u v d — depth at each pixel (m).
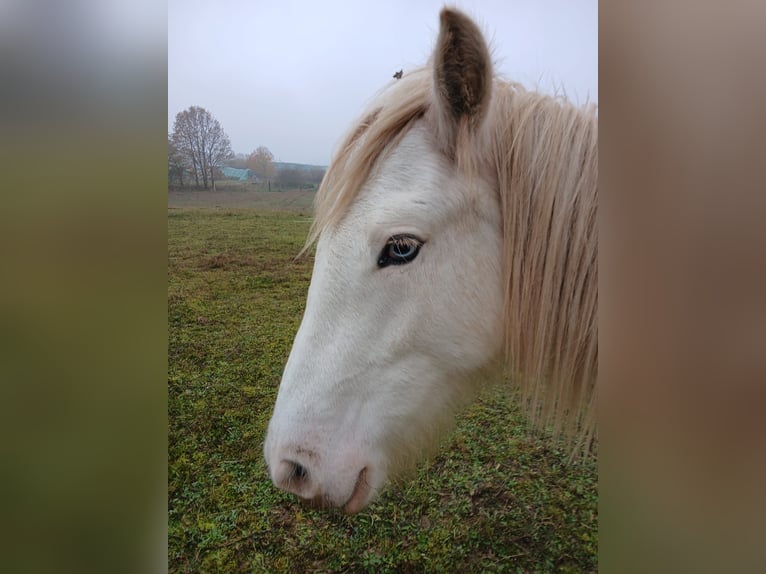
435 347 1.06
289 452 1.01
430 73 1.07
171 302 2.30
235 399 2.01
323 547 1.60
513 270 1.07
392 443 1.09
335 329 1.03
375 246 1.00
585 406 1.13
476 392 1.23
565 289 1.07
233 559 1.58
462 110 0.98
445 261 1.03
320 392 1.02
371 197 1.01
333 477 1.02
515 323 1.08
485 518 1.64
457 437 1.88
